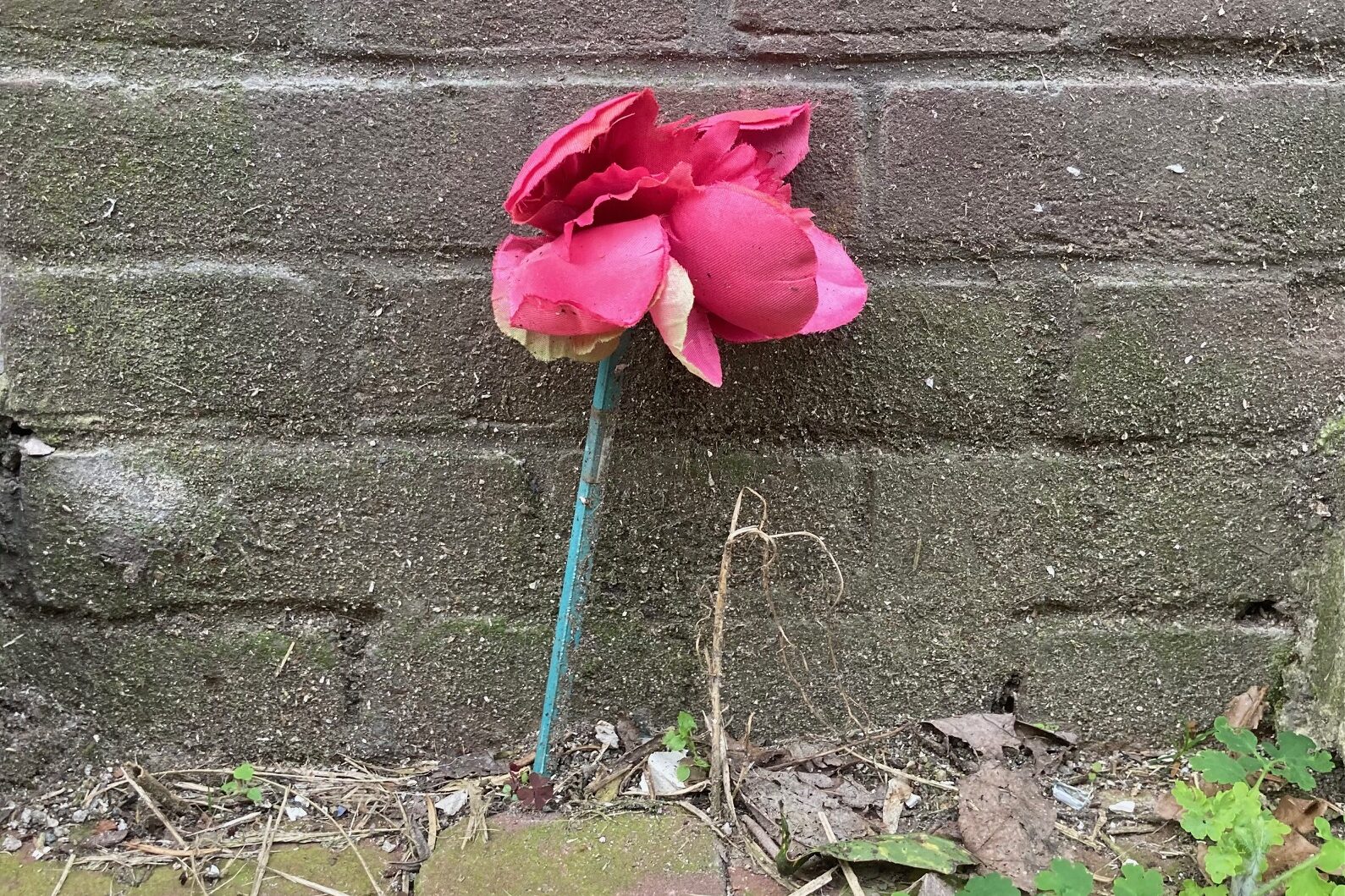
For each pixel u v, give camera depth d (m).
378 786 0.43
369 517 0.43
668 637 0.44
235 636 0.43
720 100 0.42
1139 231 0.42
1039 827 0.42
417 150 0.42
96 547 0.43
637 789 0.43
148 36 0.42
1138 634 0.44
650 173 0.38
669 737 0.43
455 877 0.40
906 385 0.43
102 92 0.42
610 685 0.44
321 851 0.41
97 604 0.43
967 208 0.42
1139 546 0.44
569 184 0.37
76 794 0.43
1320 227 0.42
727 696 0.44
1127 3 0.42
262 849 0.41
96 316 0.42
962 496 0.43
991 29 0.42
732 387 0.43
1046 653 0.44
